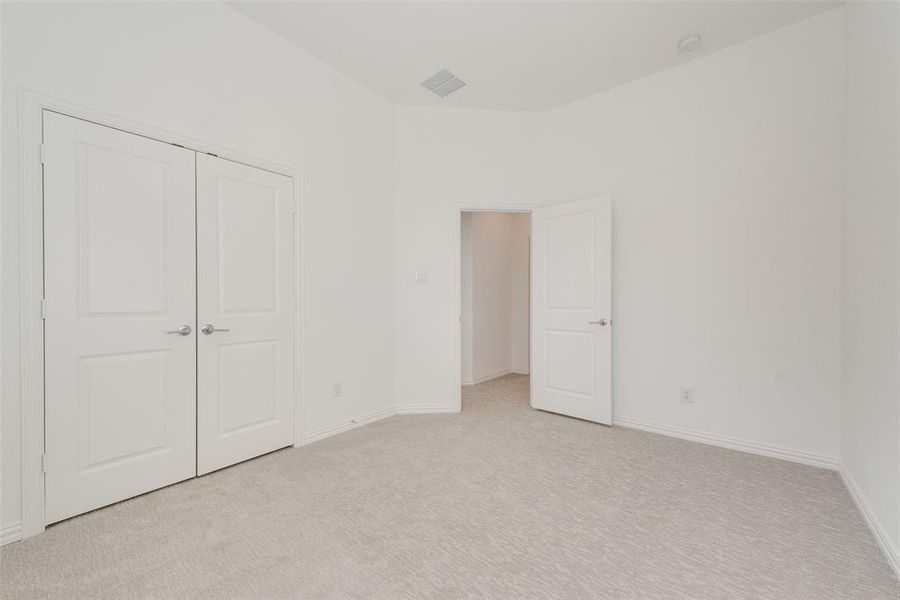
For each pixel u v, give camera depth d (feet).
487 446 9.69
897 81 5.55
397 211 12.57
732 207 9.64
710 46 9.66
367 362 11.60
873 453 6.24
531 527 6.15
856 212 7.34
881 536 5.66
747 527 6.15
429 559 5.37
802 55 8.77
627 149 11.30
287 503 6.89
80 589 4.79
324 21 8.80
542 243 12.82
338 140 10.74
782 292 9.04
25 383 5.87
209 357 8.08
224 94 8.25
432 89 11.70
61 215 6.21
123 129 6.84
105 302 6.67
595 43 9.57
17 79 5.78
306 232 9.90
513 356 20.20
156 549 5.58
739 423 9.53
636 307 11.09
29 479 5.90
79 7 6.34
